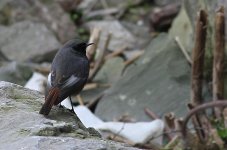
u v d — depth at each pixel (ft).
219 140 40.68
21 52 59.41
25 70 53.57
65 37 63.10
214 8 47.34
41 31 61.16
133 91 49.98
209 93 47.32
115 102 49.32
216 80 44.04
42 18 63.82
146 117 47.26
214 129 41.34
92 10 67.67
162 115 47.37
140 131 43.45
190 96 47.42
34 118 27.30
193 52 43.06
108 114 48.42
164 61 51.47
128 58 56.70
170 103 48.16
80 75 29.17
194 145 40.68
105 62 55.01
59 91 27.99
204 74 47.73
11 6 63.98
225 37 46.65
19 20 63.57
